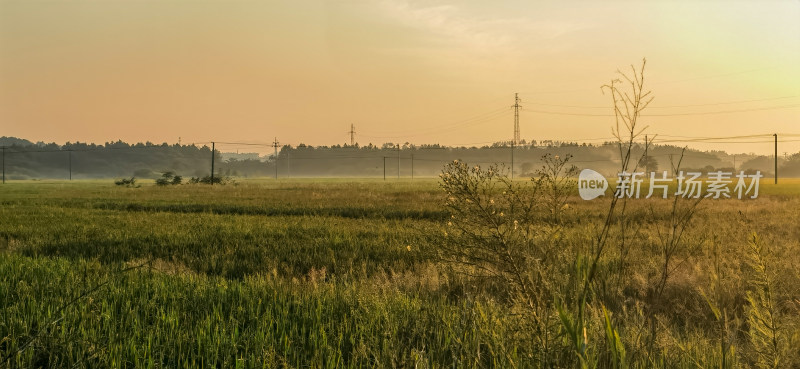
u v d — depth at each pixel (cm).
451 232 353
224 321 545
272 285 717
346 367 419
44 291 677
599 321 396
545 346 295
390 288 684
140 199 3669
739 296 626
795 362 291
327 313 571
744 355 420
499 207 336
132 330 509
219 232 1485
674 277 707
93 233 1504
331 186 6519
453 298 646
